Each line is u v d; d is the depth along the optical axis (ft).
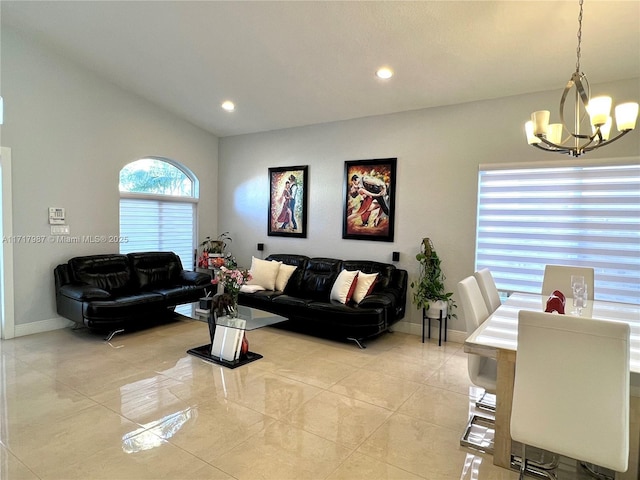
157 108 18.06
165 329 15.26
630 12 8.90
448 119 14.38
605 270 11.91
